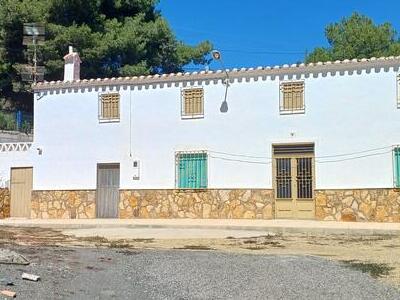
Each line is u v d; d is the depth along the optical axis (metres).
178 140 24.59
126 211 25.11
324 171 22.62
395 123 21.88
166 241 17.16
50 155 26.47
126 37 38.72
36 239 17.33
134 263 12.36
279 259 13.05
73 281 10.43
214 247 15.77
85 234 19.22
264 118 23.45
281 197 23.22
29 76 33.22
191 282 10.64
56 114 26.55
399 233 18.52
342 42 53.50
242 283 10.61
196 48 44.44
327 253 14.47
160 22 41.56
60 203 26.12
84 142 26.02
